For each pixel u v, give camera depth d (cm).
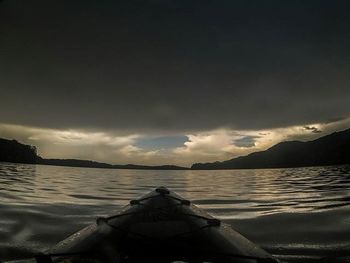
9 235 111
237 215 157
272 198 231
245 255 62
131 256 62
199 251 62
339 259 85
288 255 88
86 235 74
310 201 203
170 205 111
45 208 173
